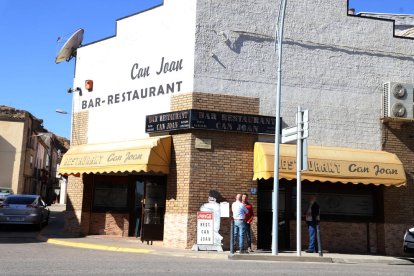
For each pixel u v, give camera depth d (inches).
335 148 665.6
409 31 924.6
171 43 670.5
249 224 604.1
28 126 1956.2
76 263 430.3
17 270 370.6
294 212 669.9
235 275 373.4
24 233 796.0
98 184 751.1
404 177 652.7
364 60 709.9
